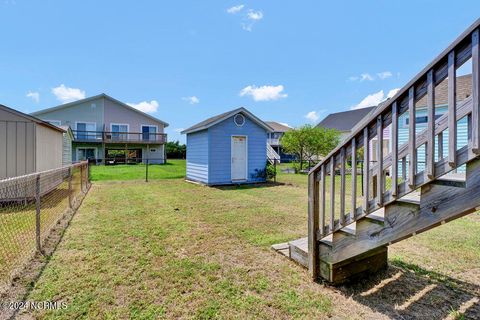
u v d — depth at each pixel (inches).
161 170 642.8
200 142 414.6
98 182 422.9
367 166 86.3
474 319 80.2
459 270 113.7
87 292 93.4
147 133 947.3
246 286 99.3
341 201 96.7
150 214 209.0
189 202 261.1
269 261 122.0
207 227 174.4
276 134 1291.8
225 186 387.5
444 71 63.9
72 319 78.9
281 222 188.9
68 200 248.4
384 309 85.8
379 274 110.4
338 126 1058.7
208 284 100.5
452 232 164.4
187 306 86.2
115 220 189.3
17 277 102.7
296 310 84.7
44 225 168.7
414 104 70.7
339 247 98.3
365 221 89.3
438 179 69.9
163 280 102.9
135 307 85.2
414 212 74.6
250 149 425.1
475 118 56.6
